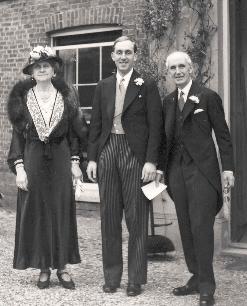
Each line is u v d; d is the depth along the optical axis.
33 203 4.80
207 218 4.31
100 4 8.07
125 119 4.62
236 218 6.71
